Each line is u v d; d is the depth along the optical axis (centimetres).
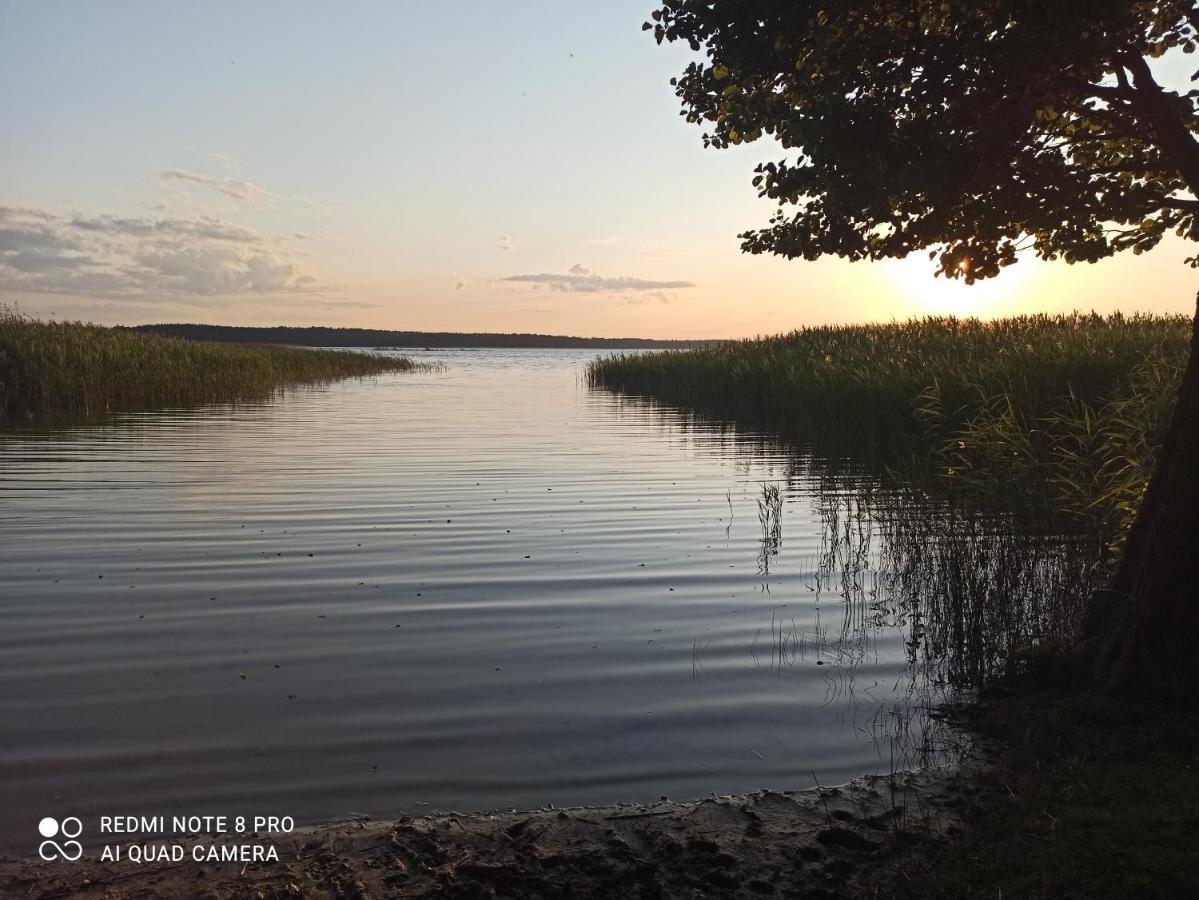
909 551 864
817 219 639
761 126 620
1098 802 397
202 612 715
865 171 542
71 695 553
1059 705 516
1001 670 597
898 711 541
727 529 1034
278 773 460
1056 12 471
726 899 350
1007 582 746
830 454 1692
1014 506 980
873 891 350
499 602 748
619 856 382
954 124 539
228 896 356
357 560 877
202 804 430
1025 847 366
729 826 407
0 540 949
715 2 551
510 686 573
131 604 734
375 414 2523
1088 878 339
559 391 3747
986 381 1600
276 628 680
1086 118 607
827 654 636
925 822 399
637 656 629
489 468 1486
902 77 536
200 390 2906
